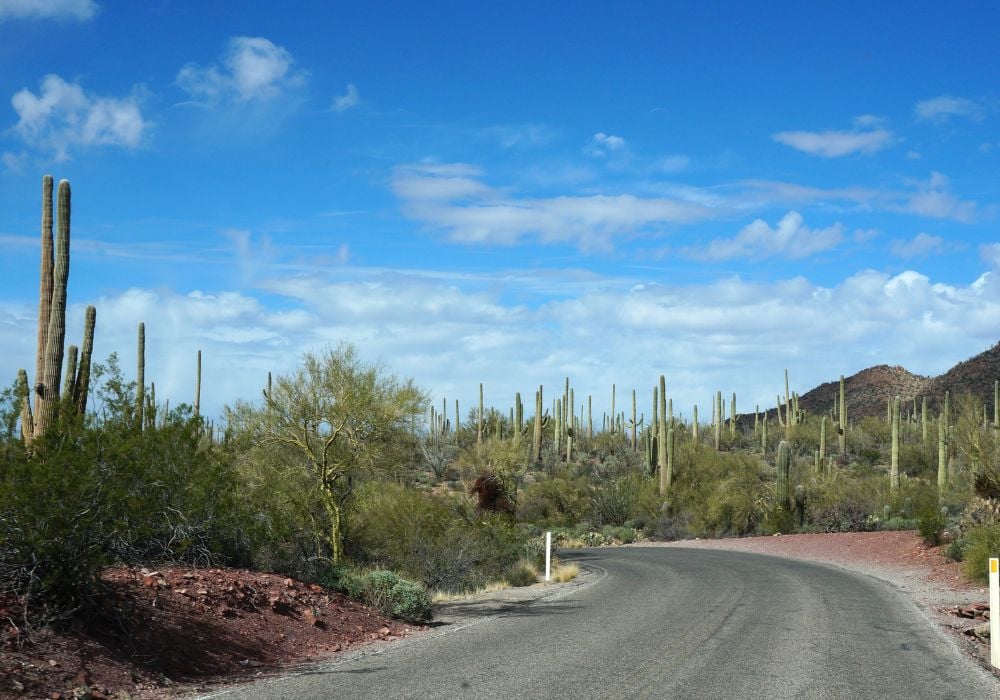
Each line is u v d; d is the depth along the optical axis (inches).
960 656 438.0
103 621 391.2
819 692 352.8
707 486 2023.9
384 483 853.8
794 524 1745.8
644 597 724.0
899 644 473.7
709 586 814.5
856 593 745.6
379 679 373.1
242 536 593.0
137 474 436.5
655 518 2052.2
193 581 489.7
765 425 3206.2
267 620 480.4
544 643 474.9
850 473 2299.5
